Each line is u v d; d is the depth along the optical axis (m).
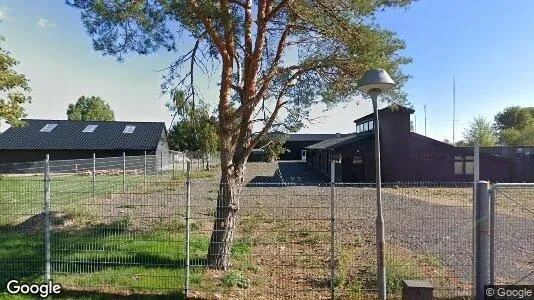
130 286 5.97
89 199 13.70
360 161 28.11
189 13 7.07
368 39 7.14
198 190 17.55
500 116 75.19
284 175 34.94
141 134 39.75
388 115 28.08
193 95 8.30
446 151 28.28
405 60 7.76
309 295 5.78
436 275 6.25
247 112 7.28
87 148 37.44
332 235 5.70
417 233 9.86
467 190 14.65
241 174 7.26
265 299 5.64
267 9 7.49
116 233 9.12
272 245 8.59
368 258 7.45
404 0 7.40
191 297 5.66
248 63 7.33
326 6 7.30
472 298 5.39
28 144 37.81
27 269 6.55
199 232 9.61
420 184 14.46
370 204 14.27
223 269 6.79
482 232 5.06
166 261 7.09
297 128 8.09
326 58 7.47
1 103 19.75
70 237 8.69
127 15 7.12
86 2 7.03
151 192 14.43
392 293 5.78
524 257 8.10
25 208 10.16
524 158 29.17
